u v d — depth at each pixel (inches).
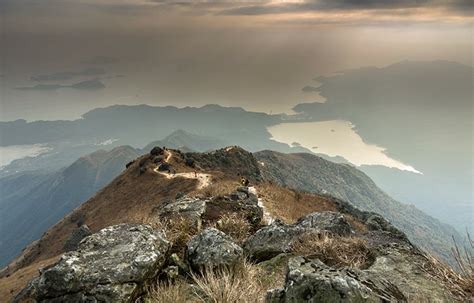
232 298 224.8
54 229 4490.7
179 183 3725.4
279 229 337.1
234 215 458.0
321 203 1863.9
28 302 398.0
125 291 227.9
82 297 224.1
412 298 193.0
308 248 283.6
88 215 4239.7
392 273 224.5
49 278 229.8
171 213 445.1
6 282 2314.2
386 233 320.5
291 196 1723.7
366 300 182.5
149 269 249.0
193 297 239.6
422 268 227.6
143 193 3850.9
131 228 294.2
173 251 328.8
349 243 271.0
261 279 267.0
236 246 294.0
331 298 182.2
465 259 201.8
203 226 422.9
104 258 250.5
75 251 257.0
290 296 191.3
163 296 234.7
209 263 279.1
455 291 197.8
